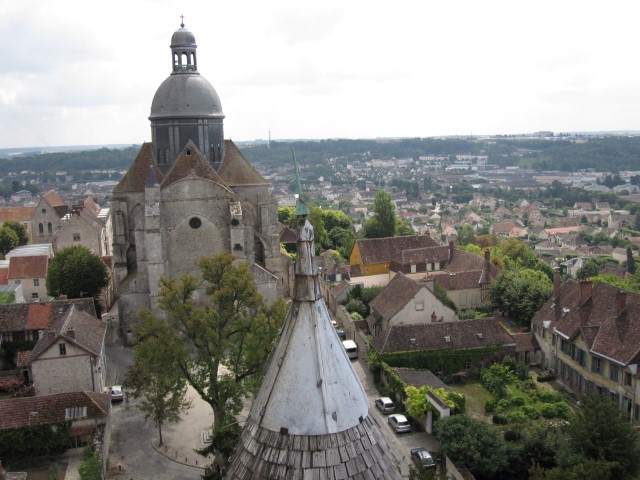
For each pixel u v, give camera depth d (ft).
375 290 328.29
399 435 199.21
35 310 259.19
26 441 182.70
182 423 212.02
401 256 370.53
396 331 247.50
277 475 47.34
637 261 554.87
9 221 495.41
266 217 316.60
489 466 167.53
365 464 48.37
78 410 187.93
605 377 209.97
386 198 510.17
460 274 334.03
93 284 318.45
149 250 270.26
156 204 269.23
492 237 541.34
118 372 250.98
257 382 176.35
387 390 228.84
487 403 214.48
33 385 214.69
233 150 325.42
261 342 179.93
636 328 206.08
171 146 308.19
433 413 197.98
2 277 359.87
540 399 221.05
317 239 489.26
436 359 242.99
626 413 183.83
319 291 51.90
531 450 173.06
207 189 278.26
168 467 185.57
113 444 198.39
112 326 305.32
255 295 190.80
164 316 271.28
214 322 187.62
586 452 157.69
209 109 309.83
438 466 178.09
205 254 282.56
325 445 47.73
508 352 250.37
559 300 253.24
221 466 128.36
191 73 313.12
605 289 234.17
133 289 278.67
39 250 418.51
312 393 48.91
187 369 195.00
